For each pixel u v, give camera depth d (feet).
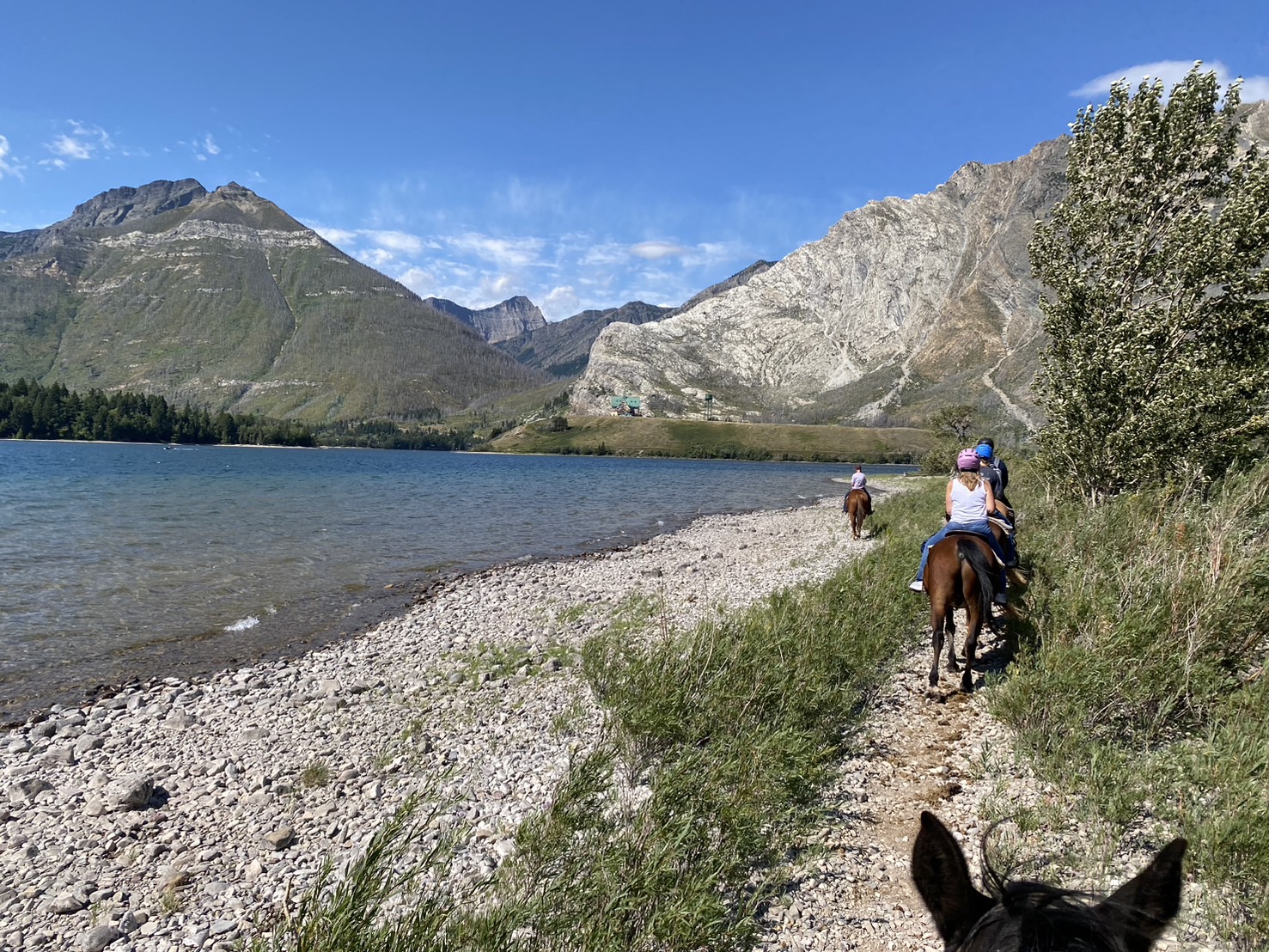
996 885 5.64
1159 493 37.86
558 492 187.52
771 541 90.27
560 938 13.28
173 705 33.22
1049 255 48.11
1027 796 18.79
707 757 19.51
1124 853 15.96
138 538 83.97
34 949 16.21
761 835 17.10
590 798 16.96
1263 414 40.57
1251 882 13.82
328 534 92.48
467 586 60.90
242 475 222.07
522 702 32.07
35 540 80.64
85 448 449.89
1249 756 16.34
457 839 15.42
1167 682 20.90
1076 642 23.99
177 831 21.52
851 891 15.99
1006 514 32.45
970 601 26.45
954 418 242.58
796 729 21.58
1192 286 42.39
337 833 21.16
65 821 22.20
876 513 109.60
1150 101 44.06
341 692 34.37
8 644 42.65
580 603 53.47
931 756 22.15
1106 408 44.39
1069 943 4.66
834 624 29.27
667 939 13.44
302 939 10.96
